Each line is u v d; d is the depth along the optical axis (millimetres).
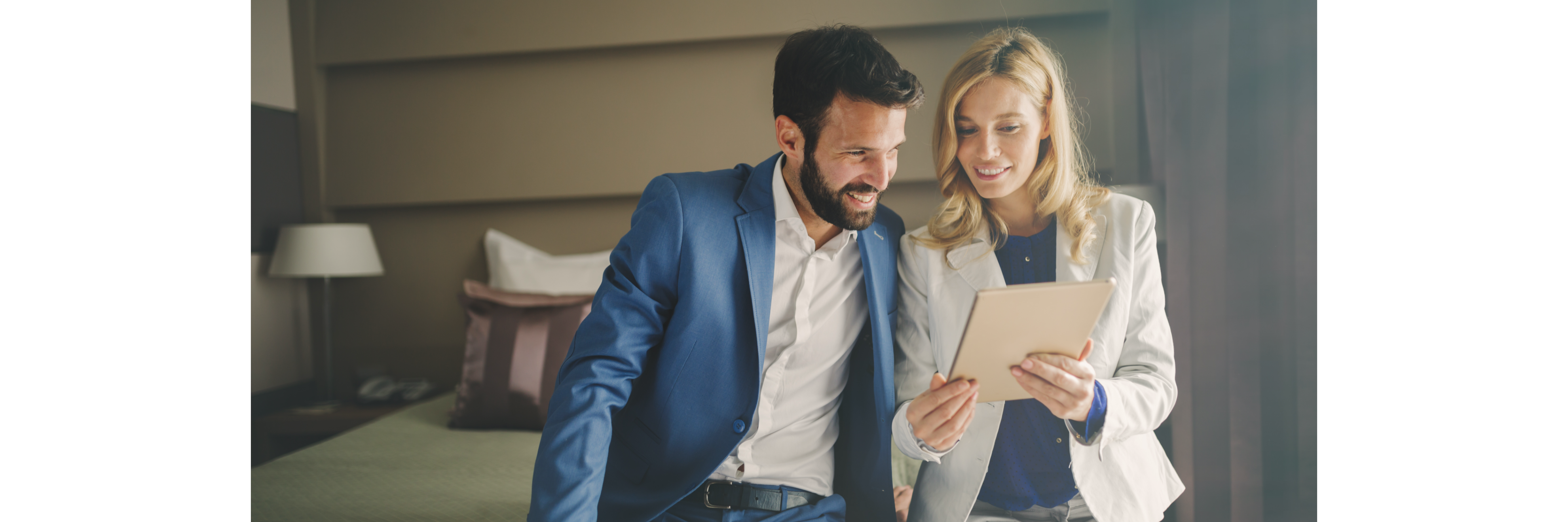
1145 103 1751
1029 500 1281
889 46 2322
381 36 2701
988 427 1250
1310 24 1594
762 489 1218
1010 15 2152
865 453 1310
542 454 1027
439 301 2756
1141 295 1263
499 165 2686
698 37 2516
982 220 1323
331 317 2803
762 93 2541
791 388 1253
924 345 1330
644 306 1127
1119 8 2020
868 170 1157
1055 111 1312
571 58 2641
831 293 1259
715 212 1189
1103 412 1120
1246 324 1602
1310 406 1571
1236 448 1580
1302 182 1595
